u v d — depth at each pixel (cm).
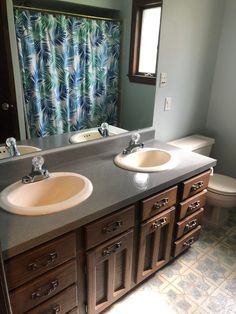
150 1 176
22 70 139
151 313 154
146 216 139
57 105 157
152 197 138
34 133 152
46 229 98
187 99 242
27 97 145
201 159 172
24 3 129
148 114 211
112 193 125
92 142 172
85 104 170
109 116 184
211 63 251
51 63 148
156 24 186
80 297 126
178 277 180
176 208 162
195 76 239
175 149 191
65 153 159
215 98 267
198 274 183
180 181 151
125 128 197
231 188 216
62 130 162
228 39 242
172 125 239
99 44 164
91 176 144
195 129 271
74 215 107
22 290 98
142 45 184
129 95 192
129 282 151
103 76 173
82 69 162
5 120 141
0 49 129
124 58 179
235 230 233
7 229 98
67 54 153
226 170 282
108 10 160
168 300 163
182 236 178
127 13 169
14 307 99
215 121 275
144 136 210
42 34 140
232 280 179
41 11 135
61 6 141
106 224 119
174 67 214
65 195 137
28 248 94
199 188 171
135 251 146
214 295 167
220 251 206
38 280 103
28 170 147
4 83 135
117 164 158
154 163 182
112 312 154
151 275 177
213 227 236
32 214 106
